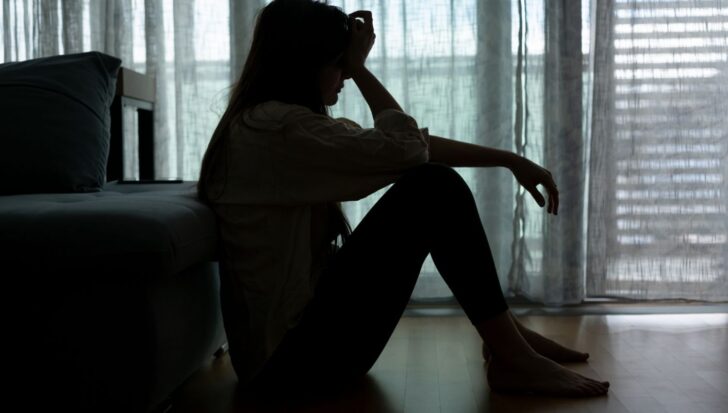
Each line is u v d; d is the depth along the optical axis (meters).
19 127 1.84
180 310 1.46
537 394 1.63
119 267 1.26
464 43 2.71
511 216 2.74
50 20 2.91
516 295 2.75
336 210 1.68
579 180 2.65
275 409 1.60
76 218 1.27
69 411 1.31
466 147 1.76
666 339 2.21
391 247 1.54
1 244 1.25
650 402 1.58
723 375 1.80
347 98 2.75
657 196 2.67
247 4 2.73
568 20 2.61
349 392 1.70
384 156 1.49
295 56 1.58
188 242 1.35
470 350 2.11
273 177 1.51
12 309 1.31
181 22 2.81
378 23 2.72
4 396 1.32
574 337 2.25
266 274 1.54
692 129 2.64
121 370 1.30
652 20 2.63
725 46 2.62
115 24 2.85
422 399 1.64
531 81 2.68
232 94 1.66
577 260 2.68
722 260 2.67
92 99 2.00
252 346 1.55
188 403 1.65
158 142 2.84
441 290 2.76
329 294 1.53
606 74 2.64
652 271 2.69
